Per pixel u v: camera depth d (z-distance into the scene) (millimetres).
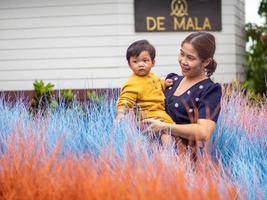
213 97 3908
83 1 11820
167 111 4207
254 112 5602
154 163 3391
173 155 3693
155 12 11648
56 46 11969
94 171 3182
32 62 12070
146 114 4207
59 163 3518
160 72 11711
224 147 4402
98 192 2961
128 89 4277
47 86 7832
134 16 11672
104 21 11773
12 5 12117
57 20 11953
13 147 3689
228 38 11820
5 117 4789
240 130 4723
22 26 12094
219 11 11719
